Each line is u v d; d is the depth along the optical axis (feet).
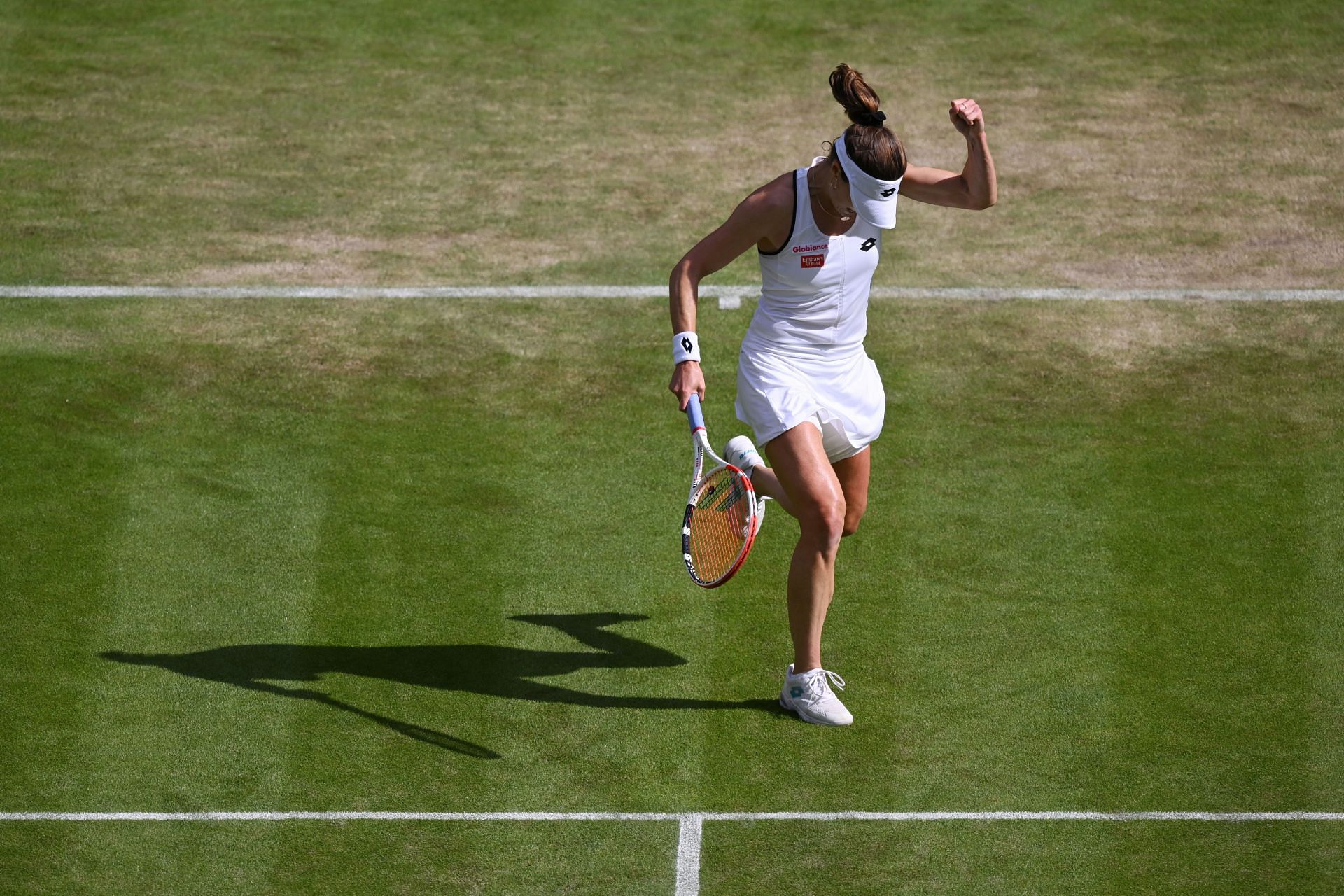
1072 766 59.77
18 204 103.45
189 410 83.87
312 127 112.88
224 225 101.86
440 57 121.90
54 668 64.95
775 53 121.90
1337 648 66.08
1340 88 116.16
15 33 123.65
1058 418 83.25
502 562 72.49
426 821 57.31
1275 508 75.56
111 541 73.26
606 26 125.90
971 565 71.77
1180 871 54.60
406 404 84.84
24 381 85.92
